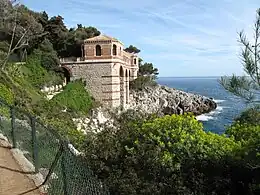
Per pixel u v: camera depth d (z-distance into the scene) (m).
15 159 10.81
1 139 12.98
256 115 10.23
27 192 8.42
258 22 8.74
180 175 8.84
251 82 8.57
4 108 13.57
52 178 8.15
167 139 9.59
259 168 8.59
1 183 9.00
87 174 6.35
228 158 8.96
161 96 85.94
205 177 8.80
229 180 8.66
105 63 64.00
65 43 76.75
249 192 8.40
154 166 9.12
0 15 56.12
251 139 9.00
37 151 9.64
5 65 48.50
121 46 71.50
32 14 72.88
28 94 43.22
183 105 85.12
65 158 7.18
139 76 91.81
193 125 9.84
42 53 64.56
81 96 60.53
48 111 39.25
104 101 64.12
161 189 8.59
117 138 10.64
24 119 11.06
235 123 11.52
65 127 24.69
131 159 9.38
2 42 60.62
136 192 8.67
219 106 99.00
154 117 11.77
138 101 80.88
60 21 78.38
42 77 61.25
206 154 9.10
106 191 6.24
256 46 8.59
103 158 10.20
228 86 8.72
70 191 6.89
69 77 65.75
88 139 11.65
